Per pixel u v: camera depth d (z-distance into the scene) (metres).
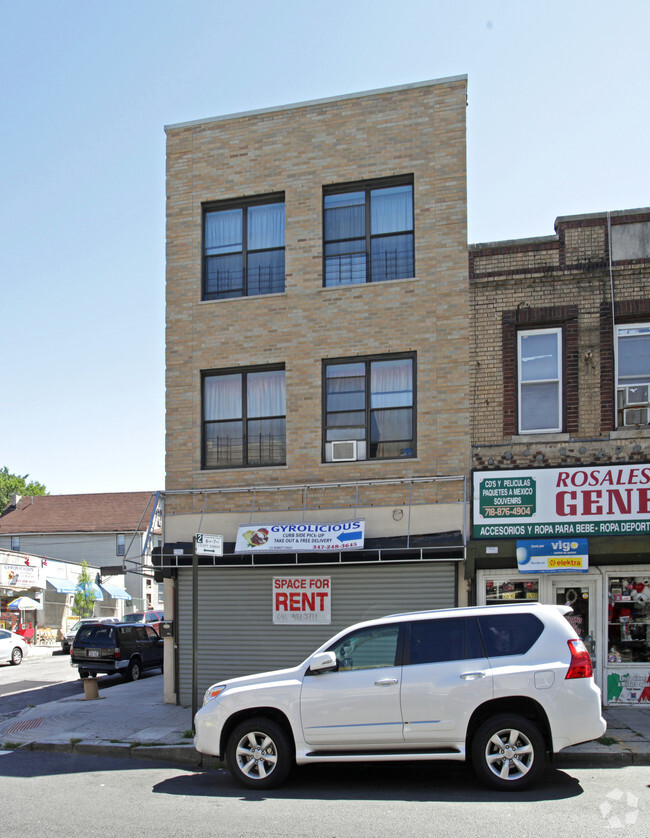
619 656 12.88
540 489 13.02
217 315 15.20
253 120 15.46
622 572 12.97
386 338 14.22
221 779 9.00
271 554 13.80
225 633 14.15
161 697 15.82
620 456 12.91
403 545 13.30
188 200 15.68
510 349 13.63
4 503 72.00
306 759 8.24
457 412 13.70
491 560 13.06
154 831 6.69
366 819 6.90
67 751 11.11
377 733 8.09
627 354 13.33
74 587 41.44
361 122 14.86
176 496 14.93
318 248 14.80
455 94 14.45
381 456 14.16
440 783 8.31
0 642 26.75
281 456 14.73
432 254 14.19
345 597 13.66
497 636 8.24
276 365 14.90
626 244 13.45
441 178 14.33
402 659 8.29
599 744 9.91
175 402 15.23
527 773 7.79
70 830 6.78
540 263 13.68
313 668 8.41
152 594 50.22
